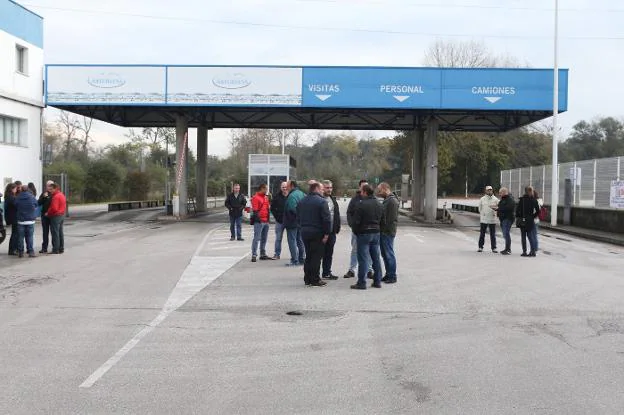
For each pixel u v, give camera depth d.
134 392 5.68
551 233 27.80
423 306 9.79
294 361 6.70
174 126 39.59
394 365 6.58
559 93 29.77
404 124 40.44
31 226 15.75
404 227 29.48
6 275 12.80
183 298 10.35
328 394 5.65
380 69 29.73
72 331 8.02
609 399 5.58
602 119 89.19
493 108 29.81
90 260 15.30
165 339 7.63
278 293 10.86
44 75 30.30
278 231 15.61
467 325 8.51
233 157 77.62
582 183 30.42
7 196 16.31
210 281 12.16
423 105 29.77
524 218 17.23
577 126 89.69
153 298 10.34
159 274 13.05
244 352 7.05
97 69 29.91
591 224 28.38
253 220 15.27
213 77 29.78
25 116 30.38
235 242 20.31
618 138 87.25
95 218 33.47
